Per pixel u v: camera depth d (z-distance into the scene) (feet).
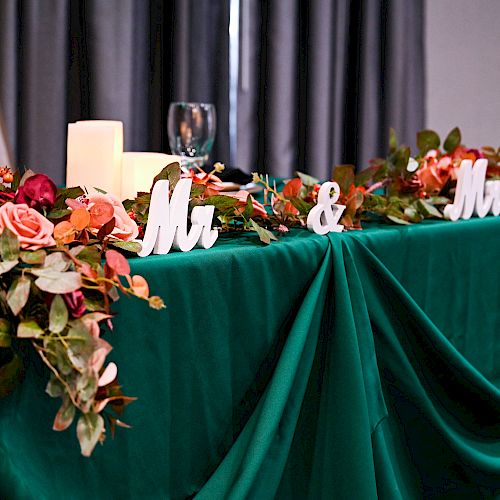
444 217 4.40
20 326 2.25
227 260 3.12
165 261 2.88
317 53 8.14
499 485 4.32
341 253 3.57
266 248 3.28
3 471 2.35
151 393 2.90
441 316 4.33
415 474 4.00
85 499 2.68
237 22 7.95
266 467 3.24
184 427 3.08
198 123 5.55
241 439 3.25
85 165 3.42
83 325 2.28
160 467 2.99
